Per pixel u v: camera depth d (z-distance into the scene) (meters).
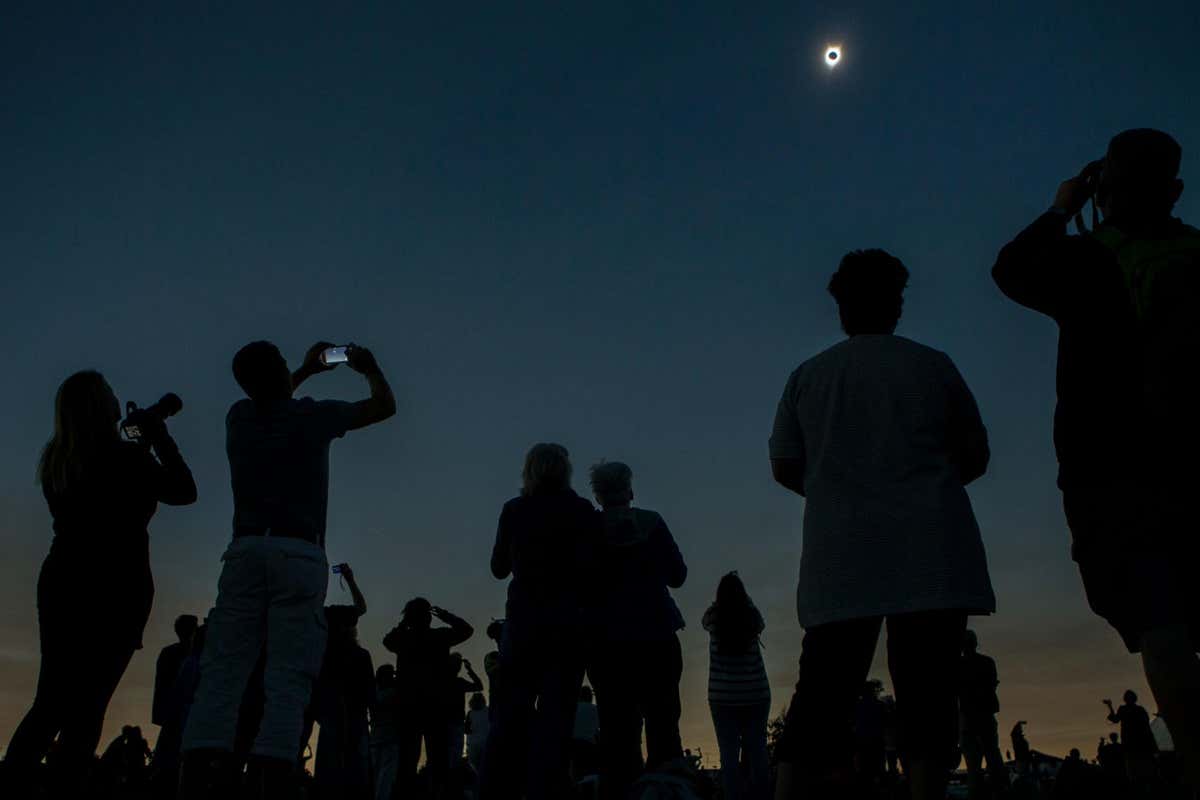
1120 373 2.55
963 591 2.77
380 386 4.59
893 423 3.00
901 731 2.83
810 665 2.96
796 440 3.22
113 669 3.98
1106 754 11.32
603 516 5.54
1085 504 2.50
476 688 9.19
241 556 4.06
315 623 4.14
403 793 7.98
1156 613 2.31
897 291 3.34
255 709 5.65
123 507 4.13
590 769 7.92
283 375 4.46
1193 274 2.63
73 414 4.20
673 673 5.35
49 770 3.79
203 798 3.77
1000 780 8.83
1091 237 2.72
